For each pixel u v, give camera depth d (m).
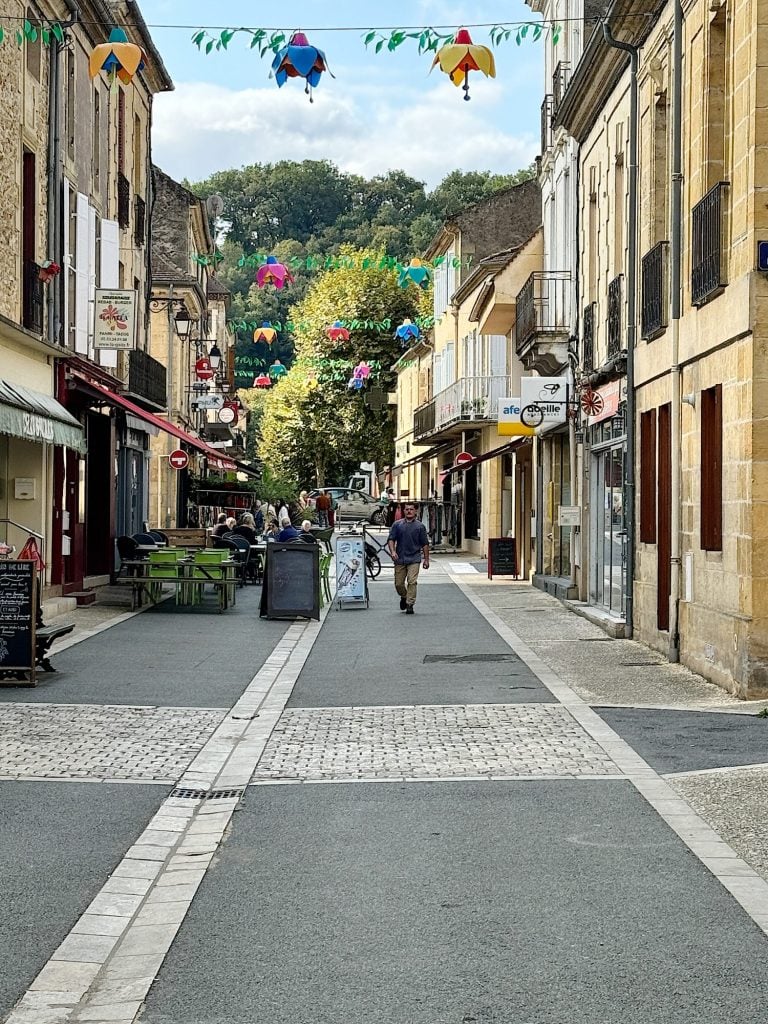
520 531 35.97
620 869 6.84
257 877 6.84
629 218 18.95
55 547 23.09
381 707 12.55
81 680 14.16
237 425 67.38
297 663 16.02
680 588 15.91
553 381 24.77
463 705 12.59
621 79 20.36
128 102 31.02
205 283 56.25
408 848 7.37
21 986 5.26
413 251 73.88
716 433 14.49
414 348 58.66
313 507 56.22
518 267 33.38
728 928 5.85
